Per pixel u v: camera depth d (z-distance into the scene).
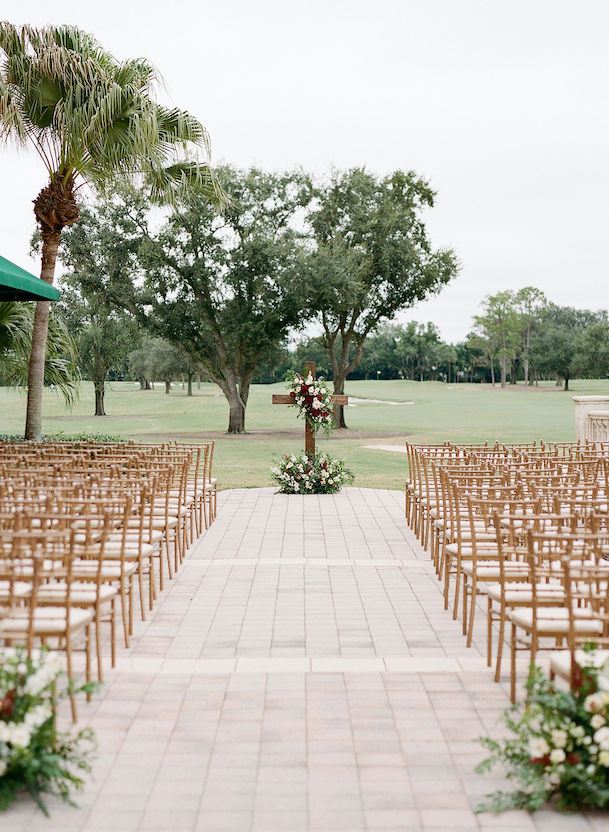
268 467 19.33
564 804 3.10
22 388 15.67
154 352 56.91
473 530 5.20
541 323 92.94
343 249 30.67
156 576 7.23
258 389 72.94
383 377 105.44
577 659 3.33
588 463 8.50
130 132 11.74
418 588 6.82
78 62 11.23
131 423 39.44
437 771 3.42
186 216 28.12
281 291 29.95
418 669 4.73
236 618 5.84
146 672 4.63
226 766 3.46
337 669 4.73
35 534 4.02
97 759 3.51
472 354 103.25
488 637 4.80
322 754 3.58
